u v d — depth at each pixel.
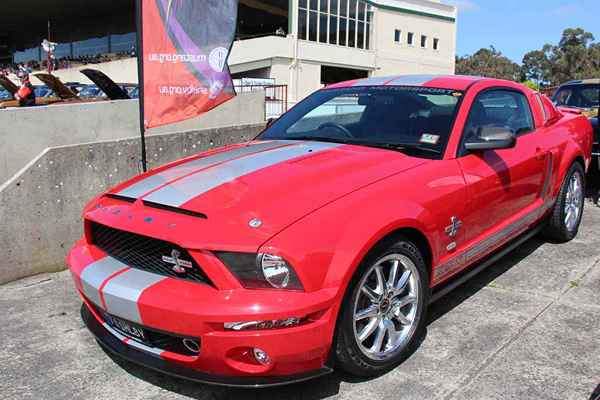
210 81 4.69
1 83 14.16
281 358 2.43
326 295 2.46
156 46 4.56
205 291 2.47
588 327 3.44
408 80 4.19
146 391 2.87
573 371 2.95
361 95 4.11
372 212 2.73
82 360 3.18
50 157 4.53
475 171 3.47
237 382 2.50
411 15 37.59
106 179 4.95
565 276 4.29
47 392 2.86
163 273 2.66
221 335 2.39
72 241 4.76
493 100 4.07
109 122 6.72
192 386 2.91
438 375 2.93
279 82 30.45
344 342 2.66
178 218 2.67
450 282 3.51
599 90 8.34
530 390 2.78
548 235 5.06
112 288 2.65
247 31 38.31
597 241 5.16
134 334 2.75
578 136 5.07
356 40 34.50
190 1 4.53
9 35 53.44
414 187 3.04
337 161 3.20
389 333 2.94
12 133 5.86
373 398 2.74
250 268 2.42
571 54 80.69
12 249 4.39
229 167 3.24
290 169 3.10
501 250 4.12
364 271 2.68
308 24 31.38
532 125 4.55
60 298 4.09
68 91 12.48
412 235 3.04
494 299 3.88
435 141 3.48
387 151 3.43
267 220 2.55
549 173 4.47
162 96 4.63
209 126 7.84
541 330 3.41
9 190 4.31
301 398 2.75
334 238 2.55
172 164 3.62
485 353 3.14
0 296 4.11
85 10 41.44
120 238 2.84
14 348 3.32
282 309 2.37
